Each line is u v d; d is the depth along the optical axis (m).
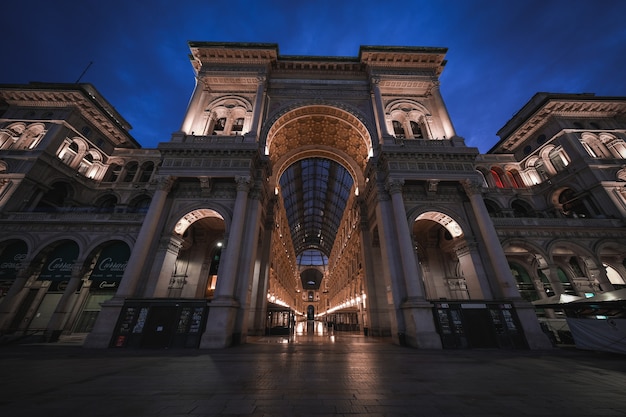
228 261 15.73
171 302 14.62
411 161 19.25
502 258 16.25
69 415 4.09
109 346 13.52
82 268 19.98
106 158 31.08
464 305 14.91
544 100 29.31
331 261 70.38
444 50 24.61
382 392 5.55
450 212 18.62
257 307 21.81
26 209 22.84
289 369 8.00
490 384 6.29
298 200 58.03
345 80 25.94
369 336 21.59
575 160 26.75
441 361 9.62
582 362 9.50
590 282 24.20
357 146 26.59
